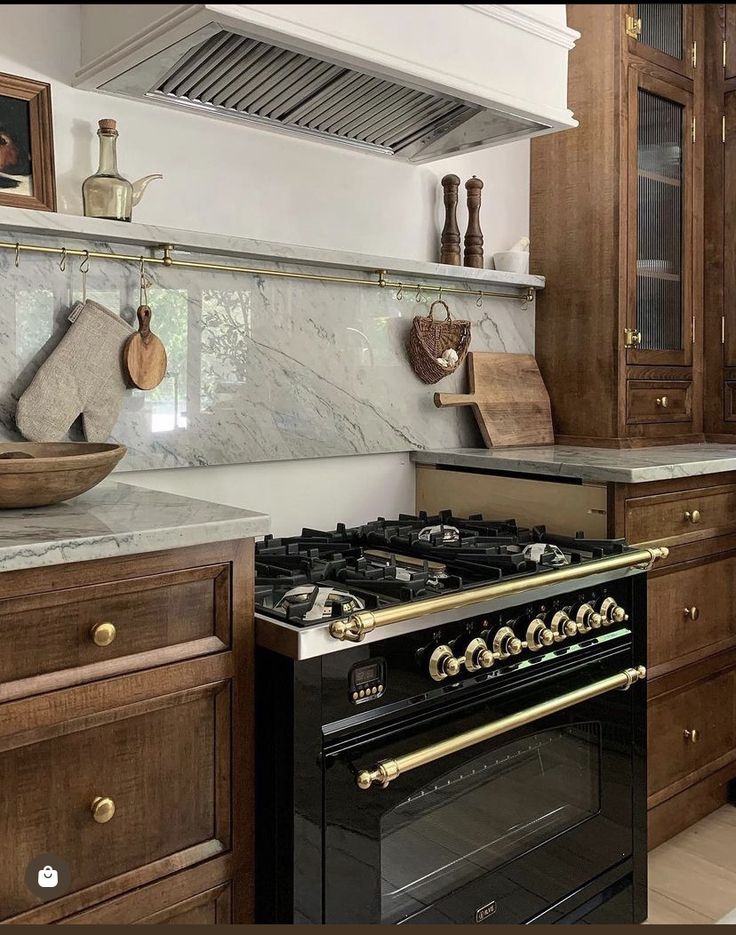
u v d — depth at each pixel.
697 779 2.45
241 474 2.15
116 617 1.31
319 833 1.44
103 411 1.84
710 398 2.95
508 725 1.68
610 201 2.62
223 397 2.06
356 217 2.36
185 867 1.41
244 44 1.70
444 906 1.63
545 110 1.99
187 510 1.50
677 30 2.80
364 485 2.43
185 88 1.90
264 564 1.80
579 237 2.70
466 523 2.26
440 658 1.57
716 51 2.87
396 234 2.46
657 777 2.31
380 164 2.41
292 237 2.21
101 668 1.30
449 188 2.52
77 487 1.47
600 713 1.95
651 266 2.74
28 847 1.24
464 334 2.52
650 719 2.28
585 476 2.15
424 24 1.75
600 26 2.62
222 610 1.43
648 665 2.26
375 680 1.50
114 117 1.90
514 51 1.93
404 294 2.45
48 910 1.26
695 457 2.38
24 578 1.21
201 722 1.42
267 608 1.50
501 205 2.76
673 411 2.84
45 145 1.77
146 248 1.91
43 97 1.77
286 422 2.19
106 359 1.83
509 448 2.61
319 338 2.25
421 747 1.57
